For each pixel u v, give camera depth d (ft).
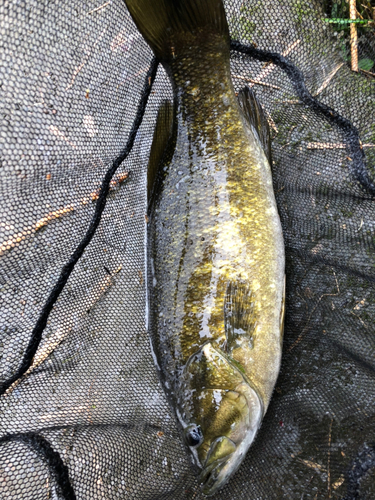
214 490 1.00
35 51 1.07
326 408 1.13
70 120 1.15
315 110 1.20
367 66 1.21
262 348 1.09
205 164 1.06
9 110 1.07
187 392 1.05
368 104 1.17
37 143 1.12
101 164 1.22
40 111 1.11
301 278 1.23
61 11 1.08
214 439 1.01
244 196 1.07
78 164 1.19
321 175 1.22
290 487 1.11
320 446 1.11
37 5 1.04
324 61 1.20
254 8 1.20
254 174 1.08
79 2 1.10
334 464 1.08
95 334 1.26
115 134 1.22
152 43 1.06
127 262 1.29
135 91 1.22
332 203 1.20
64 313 1.23
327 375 1.15
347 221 1.18
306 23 1.20
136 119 1.24
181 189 1.07
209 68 1.07
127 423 1.21
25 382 1.17
